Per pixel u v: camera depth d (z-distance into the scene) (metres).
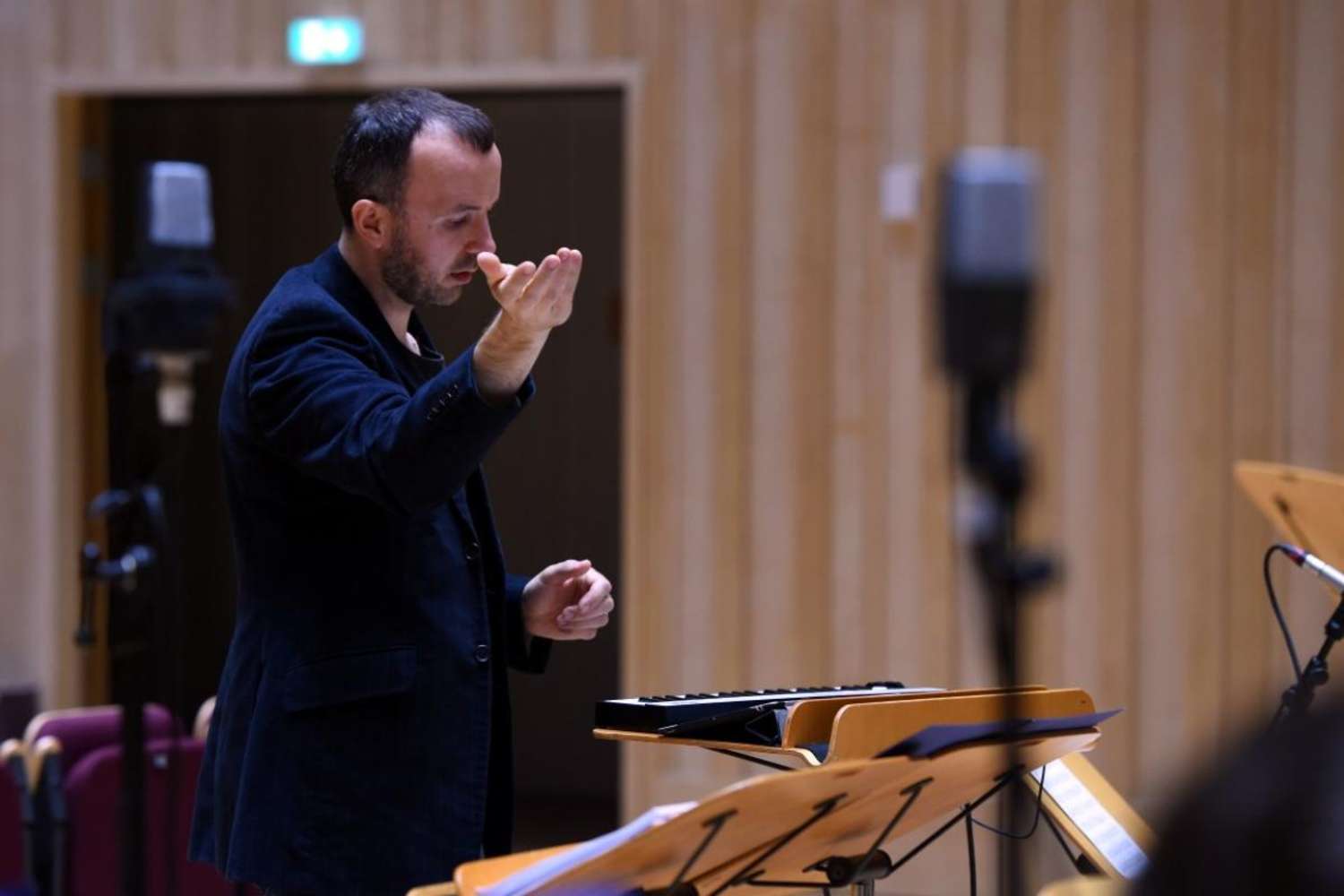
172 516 9.95
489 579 7.97
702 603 19.94
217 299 9.26
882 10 19.56
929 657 19.42
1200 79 19.03
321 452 6.92
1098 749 19.14
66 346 21.44
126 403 9.68
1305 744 2.13
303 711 7.30
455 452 6.59
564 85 20.20
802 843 6.04
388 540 7.46
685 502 19.98
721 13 19.88
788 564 19.78
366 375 7.14
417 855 7.29
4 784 12.24
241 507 7.61
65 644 21.25
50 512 21.23
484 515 7.99
